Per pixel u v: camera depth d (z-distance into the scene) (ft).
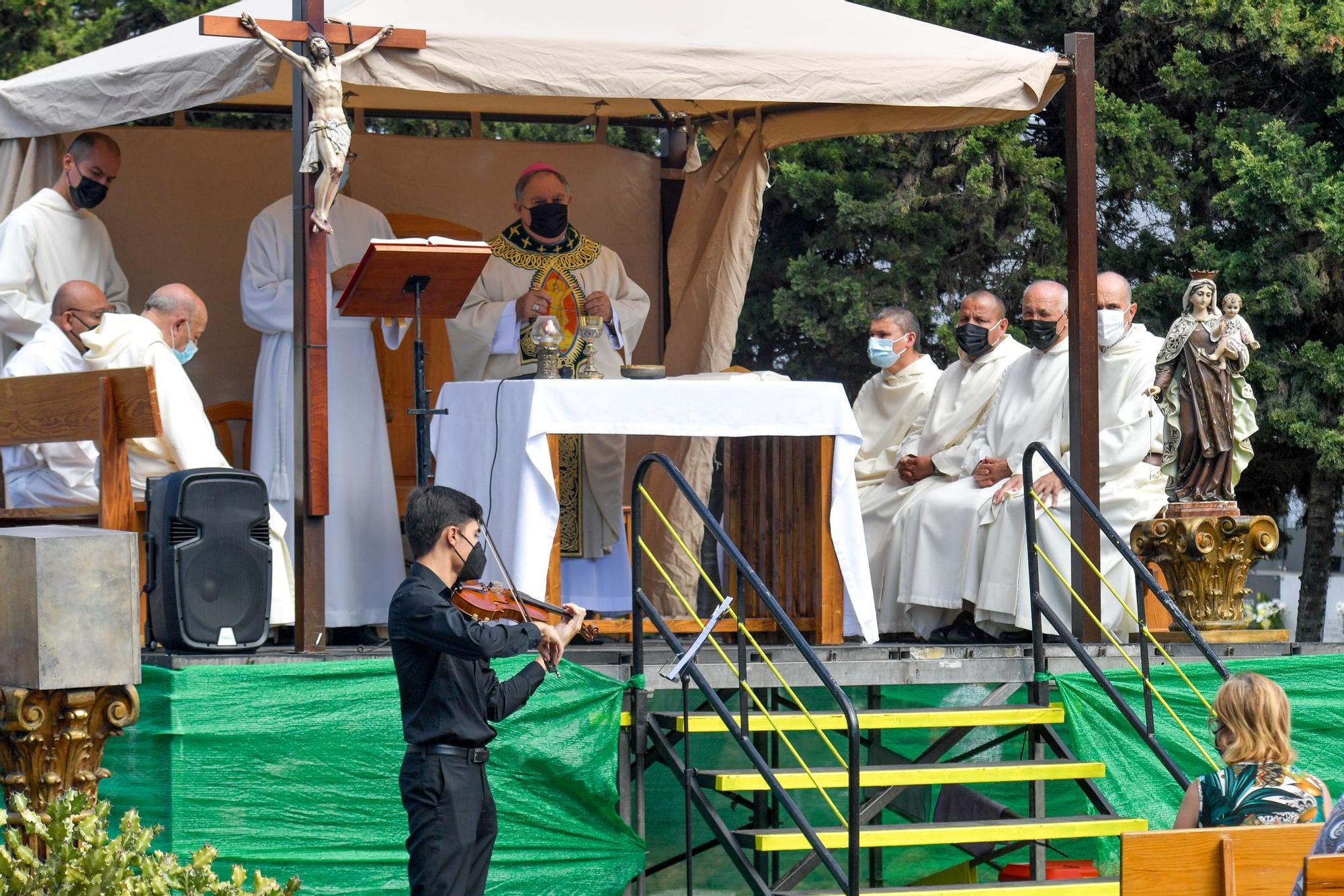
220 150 135.44
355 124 139.54
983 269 195.62
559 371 103.45
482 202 141.90
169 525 83.25
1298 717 100.89
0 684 69.82
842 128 121.80
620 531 108.78
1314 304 175.83
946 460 119.24
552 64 90.27
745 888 109.19
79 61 116.06
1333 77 184.24
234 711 81.87
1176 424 107.34
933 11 191.11
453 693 70.08
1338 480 184.03
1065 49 104.42
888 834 83.97
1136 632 107.96
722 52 93.15
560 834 87.30
